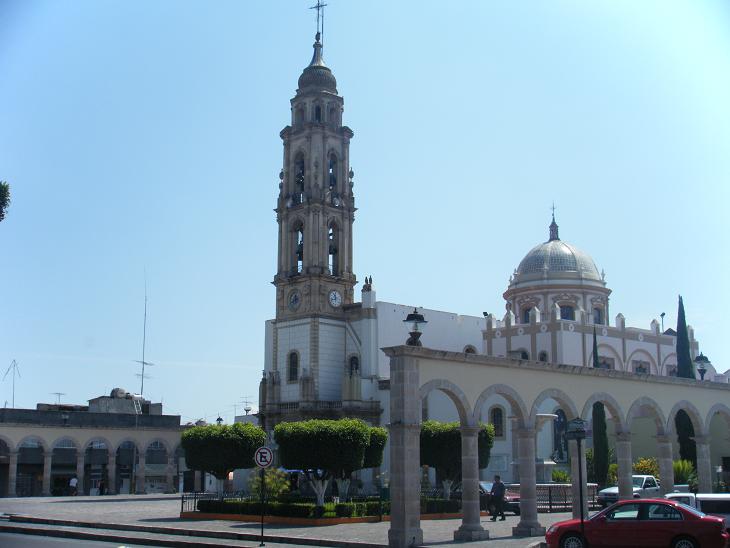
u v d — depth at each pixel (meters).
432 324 90.56
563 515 47.41
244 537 36.00
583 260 98.62
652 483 51.56
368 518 44.44
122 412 96.50
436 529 39.75
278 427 48.09
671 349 95.06
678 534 27.05
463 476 35.22
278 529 39.41
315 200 87.44
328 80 92.94
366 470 75.62
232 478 82.19
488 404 80.00
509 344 88.94
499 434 80.00
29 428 78.44
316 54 94.69
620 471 42.97
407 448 32.62
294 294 87.75
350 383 81.75
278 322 88.56
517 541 33.47
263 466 34.19
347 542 33.06
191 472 94.12
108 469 84.12
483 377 36.56
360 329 85.81
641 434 75.12
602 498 49.78
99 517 47.03
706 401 49.22
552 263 97.75
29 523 44.44
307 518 42.69
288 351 86.94
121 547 31.81
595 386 42.06
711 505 33.25
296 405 83.88
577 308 92.75
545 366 39.22
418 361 33.84
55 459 87.12
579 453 28.89
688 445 64.81
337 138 91.69
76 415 84.38
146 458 93.25
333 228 90.25
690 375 74.75
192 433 51.88
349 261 89.81
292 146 91.50
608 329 88.00
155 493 87.50
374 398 83.19
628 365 89.25
